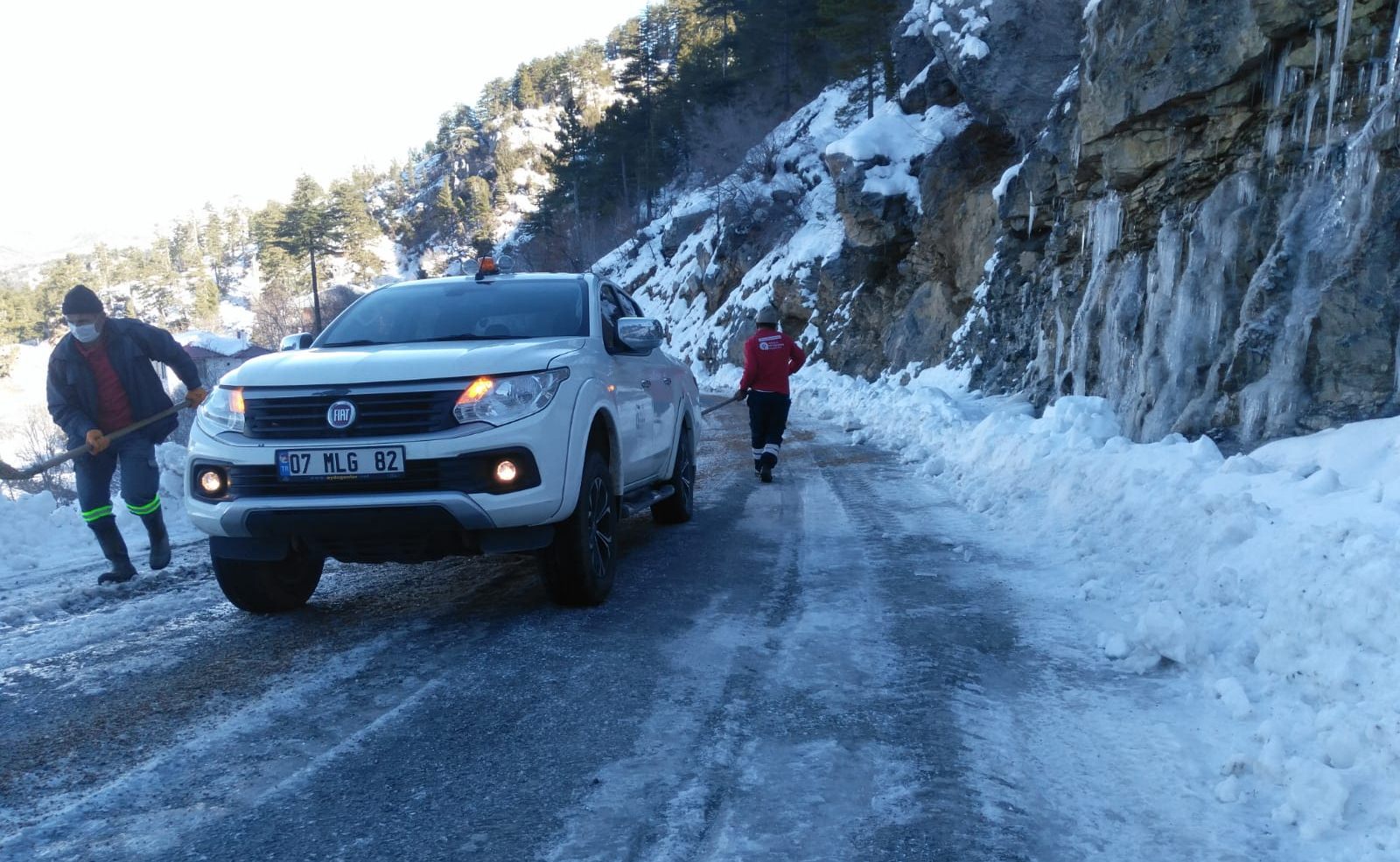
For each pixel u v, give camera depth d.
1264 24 7.89
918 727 3.37
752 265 38.62
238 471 4.49
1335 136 7.36
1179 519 5.59
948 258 22.61
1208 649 3.98
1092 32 10.38
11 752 3.28
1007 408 13.73
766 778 2.97
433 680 3.93
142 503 6.02
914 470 10.22
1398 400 6.59
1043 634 4.48
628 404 5.67
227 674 4.09
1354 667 3.35
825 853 2.52
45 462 5.55
